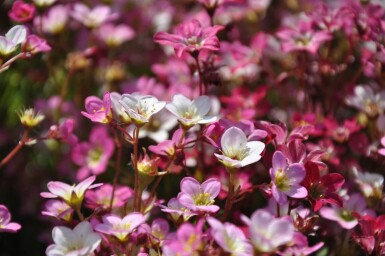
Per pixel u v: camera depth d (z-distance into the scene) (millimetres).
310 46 342
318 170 277
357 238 287
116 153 372
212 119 283
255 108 353
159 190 350
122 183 355
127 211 303
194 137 316
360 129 345
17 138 390
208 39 302
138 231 272
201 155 324
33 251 374
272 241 246
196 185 275
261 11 437
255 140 283
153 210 337
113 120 281
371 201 312
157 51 429
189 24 305
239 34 422
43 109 389
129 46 445
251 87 393
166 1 471
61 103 383
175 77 380
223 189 308
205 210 266
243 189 295
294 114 333
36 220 380
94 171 352
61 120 378
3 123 402
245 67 389
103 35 414
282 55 401
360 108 347
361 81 389
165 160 301
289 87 385
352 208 307
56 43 395
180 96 289
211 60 329
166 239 278
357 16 340
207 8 329
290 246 261
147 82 378
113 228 265
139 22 449
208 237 253
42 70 406
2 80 400
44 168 393
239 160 276
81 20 387
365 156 329
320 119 357
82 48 415
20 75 406
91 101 286
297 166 273
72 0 427
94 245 261
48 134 318
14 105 403
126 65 425
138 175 285
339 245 314
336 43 396
